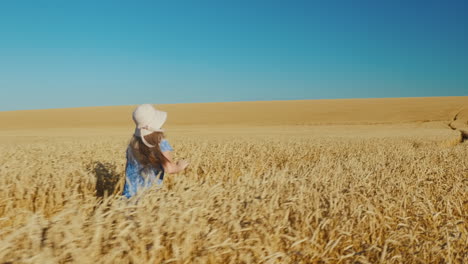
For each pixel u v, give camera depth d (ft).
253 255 9.41
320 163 24.53
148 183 13.24
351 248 10.78
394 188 16.93
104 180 20.72
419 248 10.84
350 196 13.97
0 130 198.80
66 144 53.72
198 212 10.28
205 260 8.73
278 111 255.50
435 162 31.19
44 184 17.79
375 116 220.84
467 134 115.03
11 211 14.20
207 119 231.09
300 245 10.12
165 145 13.07
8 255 7.59
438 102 271.49
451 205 15.02
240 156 33.73
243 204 11.73
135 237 8.56
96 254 8.25
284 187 14.57
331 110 251.60
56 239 8.11
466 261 10.91
